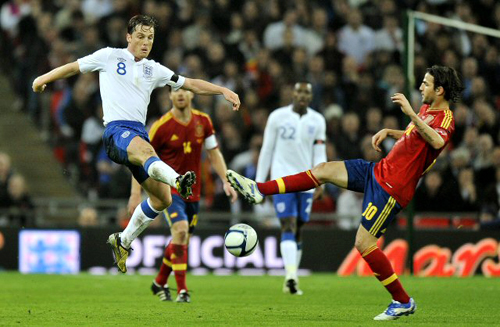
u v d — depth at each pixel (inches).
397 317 1016.2
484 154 2283.5
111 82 1095.0
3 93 2871.6
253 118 2591.0
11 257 2124.8
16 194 2274.9
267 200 2285.9
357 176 1025.5
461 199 2177.7
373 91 2647.6
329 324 960.3
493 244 2062.0
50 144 2736.2
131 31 1104.2
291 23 2817.4
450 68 1031.6
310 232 2091.5
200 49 2743.6
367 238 1015.0
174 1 2920.8
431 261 2055.9
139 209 1103.0
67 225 2129.7
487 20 2864.2
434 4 2901.1
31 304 1239.5
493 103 2534.5
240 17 2935.5
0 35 2940.5
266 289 1568.7
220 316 1057.5
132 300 1320.1
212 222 2327.8
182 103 1348.4
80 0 2918.3
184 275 1302.9
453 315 1083.9
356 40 2856.8
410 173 1008.2
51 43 2792.8
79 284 1678.2
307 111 1560.0
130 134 1056.2
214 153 1411.2
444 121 1018.7
